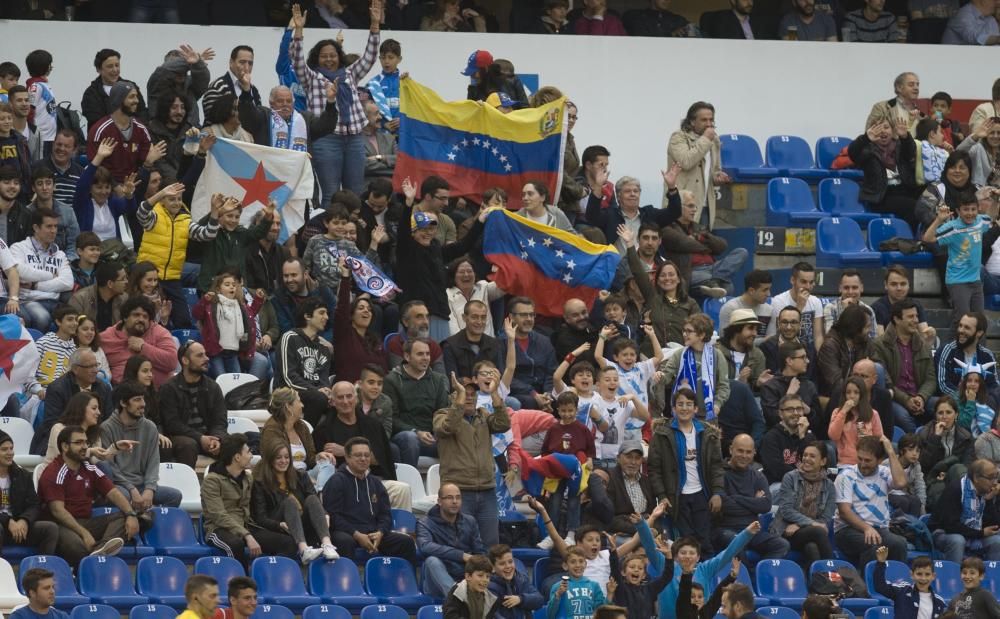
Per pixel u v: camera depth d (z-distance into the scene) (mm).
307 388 48250
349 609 43750
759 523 45938
